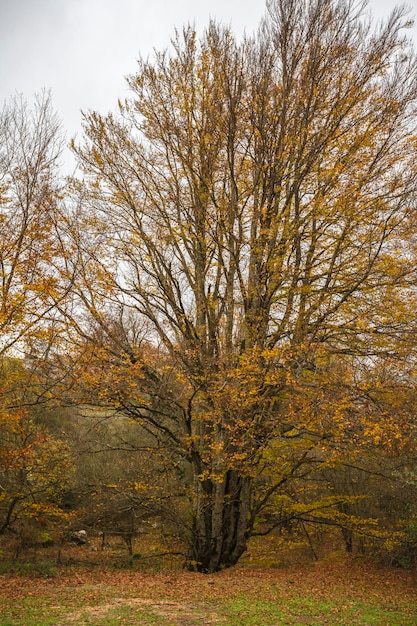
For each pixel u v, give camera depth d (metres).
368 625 9.68
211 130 15.91
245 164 16.16
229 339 15.98
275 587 13.20
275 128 15.54
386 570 17.22
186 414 16.98
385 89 15.57
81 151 16.97
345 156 14.88
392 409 13.40
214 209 16.38
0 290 13.83
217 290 17.20
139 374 14.70
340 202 13.98
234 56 16.19
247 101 15.74
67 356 14.98
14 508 19.25
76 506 21.25
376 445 13.51
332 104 15.75
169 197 16.78
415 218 13.90
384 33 15.72
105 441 20.89
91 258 15.82
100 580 14.51
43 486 18.55
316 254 15.77
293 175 15.89
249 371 13.28
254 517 16.67
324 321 14.88
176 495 16.47
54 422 20.94
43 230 14.82
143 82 16.80
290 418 13.68
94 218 16.53
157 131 16.75
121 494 17.09
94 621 9.52
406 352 13.90
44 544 21.44
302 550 22.06
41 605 10.95
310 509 15.88
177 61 16.70
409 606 11.59
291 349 13.85
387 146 14.95
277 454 15.72
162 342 17.17
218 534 15.94
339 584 14.16
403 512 18.02
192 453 15.82
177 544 19.41
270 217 15.20
